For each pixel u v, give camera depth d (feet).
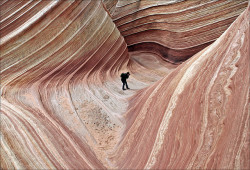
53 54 25.11
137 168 11.81
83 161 12.51
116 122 18.78
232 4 35.35
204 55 15.25
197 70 14.15
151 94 17.92
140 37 48.39
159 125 13.17
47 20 24.39
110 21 35.83
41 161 11.04
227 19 36.09
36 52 23.89
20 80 22.39
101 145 15.71
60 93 22.62
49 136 13.52
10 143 11.64
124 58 37.83
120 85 28.63
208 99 11.18
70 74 26.02
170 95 14.51
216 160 8.93
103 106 21.29
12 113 15.33
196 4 37.55
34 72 23.54
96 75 28.66
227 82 11.09
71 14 26.96
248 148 8.20
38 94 20.94
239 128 8.83
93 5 31.37
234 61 11.73
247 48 11.38
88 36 29.35
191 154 9.95
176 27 40.65
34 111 17.07
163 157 11.25
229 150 8.68
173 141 11.47
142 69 39.01
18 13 23.49
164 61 44.04
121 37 38.45
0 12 22.62
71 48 26.86
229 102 10.20
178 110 12.72
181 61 41.11
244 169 7.90
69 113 19.42
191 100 12.24
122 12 49.21
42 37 24.23
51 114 18.22
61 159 11.72
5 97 19.12
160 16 42.80
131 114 18.67
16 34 22.44
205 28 37.70
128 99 23.25
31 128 13.67
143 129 14.60
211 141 9.67
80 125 17.90
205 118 10.59
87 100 22.30
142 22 46.47
